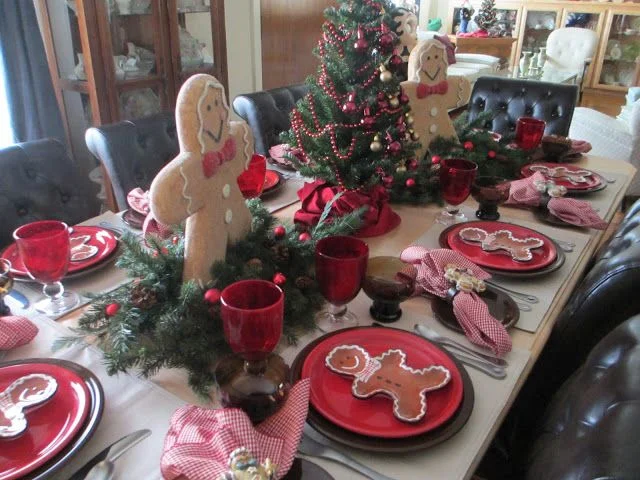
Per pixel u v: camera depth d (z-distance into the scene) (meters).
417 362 0.76
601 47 5.76
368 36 1.15
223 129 0.83
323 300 0.89
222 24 2.74
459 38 5.38
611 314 0.96
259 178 1.09
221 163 0.83
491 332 0.80
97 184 2.46
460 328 0.85
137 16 2.35
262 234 0.97
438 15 6.50
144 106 2.48
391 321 0.89
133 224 1.20
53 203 1.36
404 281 0.85
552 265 1.05
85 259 1.03
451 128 1.53
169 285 0.82
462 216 1.31
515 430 1.07
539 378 1.08
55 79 2.32
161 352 0.72
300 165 1.24
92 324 0.81
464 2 6.09
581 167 1.72
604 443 0.56
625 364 0.69
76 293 0.96
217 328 0.77
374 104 1.17
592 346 1.00
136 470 0.59
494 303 0.93
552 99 2.07
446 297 0.90
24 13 2.10
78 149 2.47
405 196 1.37
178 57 2.53
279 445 0.57
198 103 0.77
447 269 0.91
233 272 0.85
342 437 0.63
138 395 0.71
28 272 0.89
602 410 0.67
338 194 1.10
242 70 3.39
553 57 5.38
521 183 1.39
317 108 1.21
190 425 0.59
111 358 0.71
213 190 0.83
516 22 6.07
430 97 1.45
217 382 0.65
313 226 1.12
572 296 1.12
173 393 0.73
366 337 0.81
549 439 0.80
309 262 0.93
